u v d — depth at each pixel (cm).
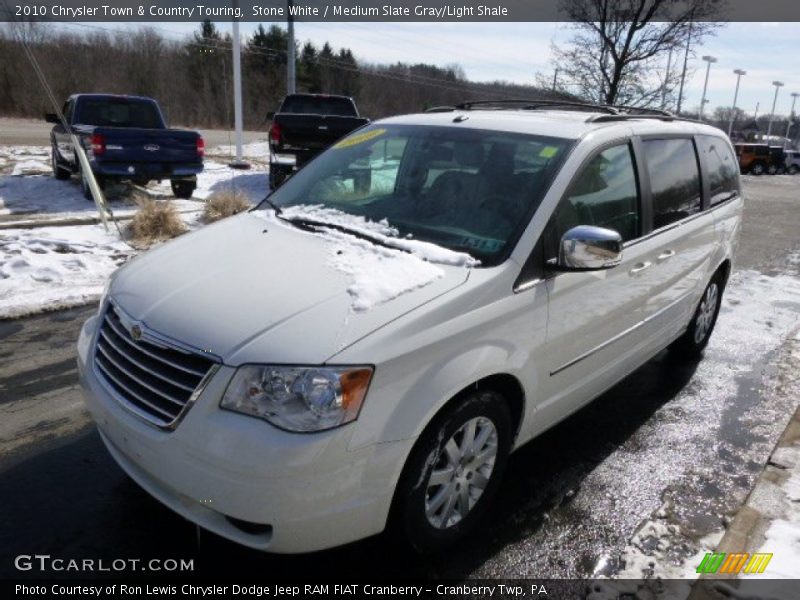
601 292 346
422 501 271
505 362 287
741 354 584
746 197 2256
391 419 245
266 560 288
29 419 398
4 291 611
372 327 247
